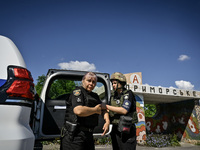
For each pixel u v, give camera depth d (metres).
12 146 1.09
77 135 1.62
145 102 12.73
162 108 13.24
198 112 10.39
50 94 2.68
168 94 9.67
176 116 11.95
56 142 5.72
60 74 2.57
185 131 10.98
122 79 2.32
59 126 2.43
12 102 1.20
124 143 2.16
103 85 2.80
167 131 12.43
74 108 1.60
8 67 1.29
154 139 8.12
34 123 2.22
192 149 6.87
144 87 9.08
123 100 2.23
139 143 8.05
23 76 1.30
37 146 1.88
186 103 11.27
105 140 6.95
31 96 1.33
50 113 2.44
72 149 1.58
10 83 1.23
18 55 1.44
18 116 1.21
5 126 1.14
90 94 1.92
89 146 1.69
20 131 1.18
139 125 8.48
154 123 12.90
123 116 2.14
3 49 1.39
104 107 1.84
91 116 1.71
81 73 2.68
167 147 7.50
